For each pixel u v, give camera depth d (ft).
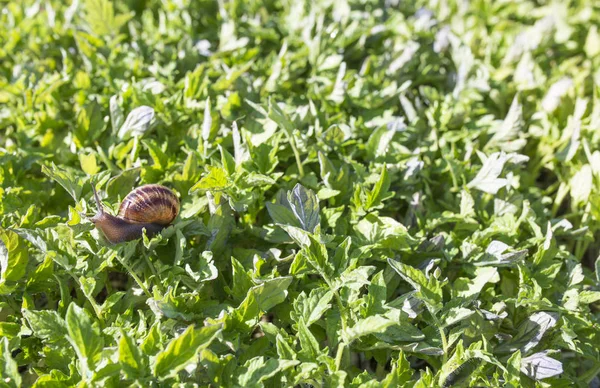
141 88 2.01
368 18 2.44
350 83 2.10
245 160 1.69
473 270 1.65
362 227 1.68
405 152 1.89
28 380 1.55
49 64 2.24
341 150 1.86
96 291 1.61
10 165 1.82
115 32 2.28
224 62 2.21
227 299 1.62
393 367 1.42
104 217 1.54
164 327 1.50
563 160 1.93
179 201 1.69
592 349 1.61
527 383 1.54
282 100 2.06
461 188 1.85
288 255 1.69
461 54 2.21
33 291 1.59
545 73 2.37
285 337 1.49
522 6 2.65
